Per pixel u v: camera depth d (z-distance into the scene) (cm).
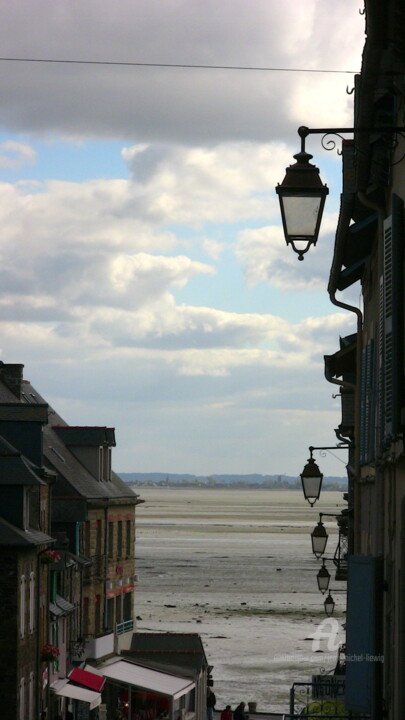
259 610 19800
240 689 12231
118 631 11825
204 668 11131
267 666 13750
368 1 2355
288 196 2386
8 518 8088
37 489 8881
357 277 4797
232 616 18850
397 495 3012
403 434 2744
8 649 7750
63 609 9706
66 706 9894
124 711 10156
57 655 8812
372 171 3303
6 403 9662
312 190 2378
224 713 9819
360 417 4506
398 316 2755
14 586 7794
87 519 10981
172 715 9881
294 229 2398
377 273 3756
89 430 12056
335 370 5559
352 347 5481
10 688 7738
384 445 3131
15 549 7806
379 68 2669
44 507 9250
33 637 8381
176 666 10706
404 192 2798
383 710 3206
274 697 11775
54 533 9975
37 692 8481
